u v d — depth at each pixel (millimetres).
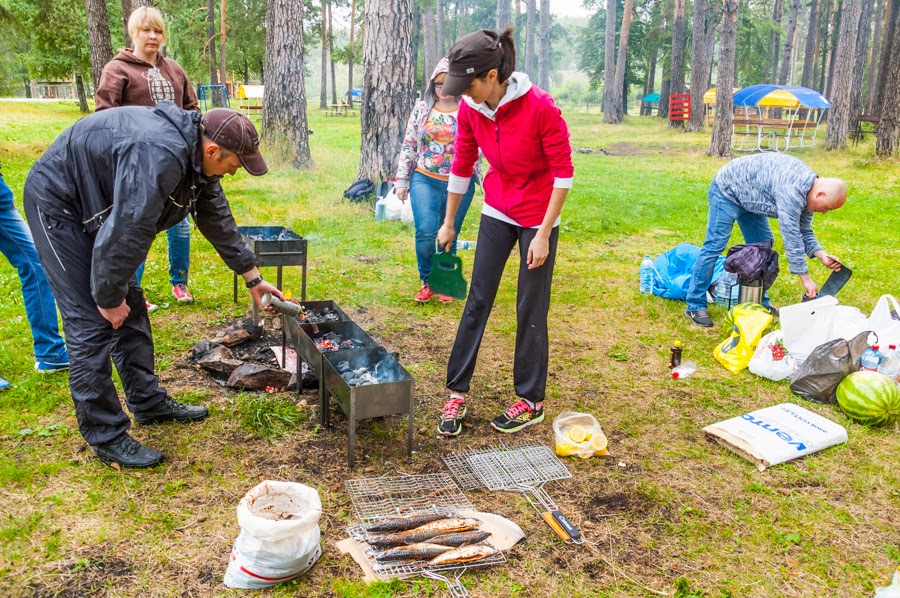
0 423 3320
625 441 3535
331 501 2879
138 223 2521
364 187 9445
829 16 42406
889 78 16594
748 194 4965
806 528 2836
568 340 4984
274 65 12562
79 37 24031
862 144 22812
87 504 2746
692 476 3217
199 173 2693
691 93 30188
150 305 4953
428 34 35344
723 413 3887
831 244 8523
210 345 4234
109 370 2938
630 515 2898
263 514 2492
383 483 3025
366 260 6871
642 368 4516
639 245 8203
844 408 3830
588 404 3957
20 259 3633
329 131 24969
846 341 3992
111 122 2604
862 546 2730
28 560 2418
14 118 21672
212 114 2654
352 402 3012
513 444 3461
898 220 10164
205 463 3100
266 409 3570
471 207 10219
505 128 3061
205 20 35938
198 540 2580
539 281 3344
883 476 3232
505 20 30703
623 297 5996
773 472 3266
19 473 2885
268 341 4488
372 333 4891
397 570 2471
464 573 2504
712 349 4867
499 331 5086
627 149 22859
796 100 20875
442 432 3490
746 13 36312
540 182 3236
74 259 2744
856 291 6270
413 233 8055
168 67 4320
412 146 5523
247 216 8391
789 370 4293
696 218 10094
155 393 3348
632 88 85625
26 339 4375
